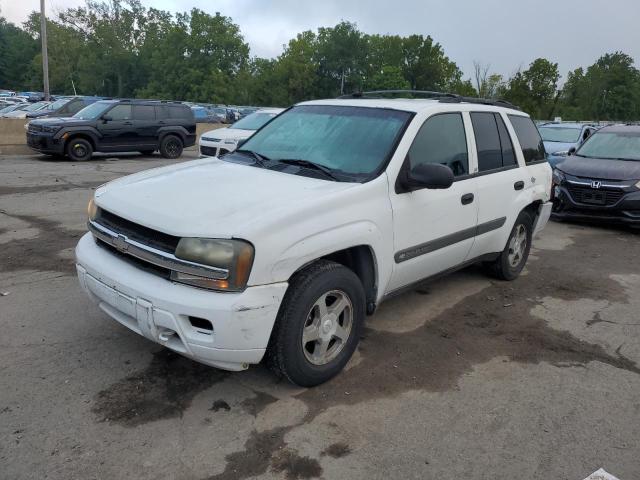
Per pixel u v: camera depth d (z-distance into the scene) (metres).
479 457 3.03
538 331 4.77
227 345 3.06
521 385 3.82
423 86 79.62
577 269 6.75
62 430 3.06
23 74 92.25
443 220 4.47
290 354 3.34
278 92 78.25
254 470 2.84
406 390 3.67
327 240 3.39
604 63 67.06
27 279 5.37
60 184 11.41
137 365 3.79
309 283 3.35
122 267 3.37
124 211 3.42
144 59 83.50
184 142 18.47
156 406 3.34
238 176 3.94
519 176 5.57
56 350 3.95
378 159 4.03
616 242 8.33
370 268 3.91
